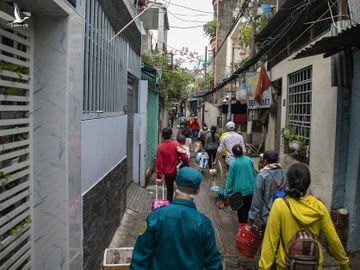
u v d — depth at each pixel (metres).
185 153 7.55
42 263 3.68
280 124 11.29
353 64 5.67
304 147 7.84
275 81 11.52
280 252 3.14
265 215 4.76
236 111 16.61
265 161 5.09
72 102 3.75
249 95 13.91
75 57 3.82
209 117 28.48
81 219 4.09
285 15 9.10
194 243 2.62
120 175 6.91
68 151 3.63
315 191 6.89
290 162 8.83
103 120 5.31
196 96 36.72
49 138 3.59
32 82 3.52
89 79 4.56
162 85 18.81
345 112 5.90
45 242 3.66
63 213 3.63
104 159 5.37
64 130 3.59
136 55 9.59
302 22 8.30
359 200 5.63
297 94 8.96
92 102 4.74
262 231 4.90
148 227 2.67
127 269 3.83
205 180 11.57
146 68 12.42
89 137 4.48
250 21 13.41
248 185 6.09
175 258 2.59
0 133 2.84
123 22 7.15
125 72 7.65
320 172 6.66
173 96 21.70
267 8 14.18
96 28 4.92
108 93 5.81
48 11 3.44
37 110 3.59
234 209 5.91
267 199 4.77
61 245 3.66
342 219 5.74
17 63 3.17
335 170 5.99
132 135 10.34
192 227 2.63
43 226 3.64
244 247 4.84
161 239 2.62
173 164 7.50
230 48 29.34
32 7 3.33
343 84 5.76
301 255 2.98
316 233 3.15
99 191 5.00
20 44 3.29
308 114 7.98
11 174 3.11
